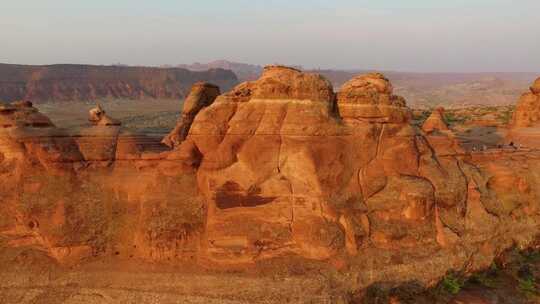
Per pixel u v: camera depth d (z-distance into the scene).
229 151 20.78
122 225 20.30
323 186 20.50
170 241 19.48
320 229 19.70
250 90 21.83
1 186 20.53
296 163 20.59
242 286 18.36
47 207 19.91
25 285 18.66
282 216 20.11
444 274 21.36
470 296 21.67
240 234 19.52
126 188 20.78
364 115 22.48
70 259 19.34
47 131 21.05
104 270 19.12
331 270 19.08
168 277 18.73
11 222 20.03
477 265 23.03
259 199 20.31
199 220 20.00
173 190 20.45
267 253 19.39
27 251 19.62
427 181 23.09
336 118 21.91
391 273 20.08
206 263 19.14
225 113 21.33
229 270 18.88
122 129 22.53
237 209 20.16
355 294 19.03
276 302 17.98
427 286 20.69
